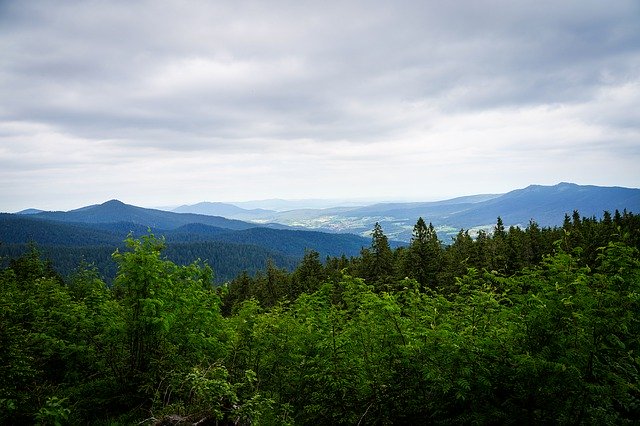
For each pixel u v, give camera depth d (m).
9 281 14.03
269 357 10.23
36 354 9.45
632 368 7.04
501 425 7.05
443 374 7.26
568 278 7.55
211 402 6.84
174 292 10.13
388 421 7.69
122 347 10.21
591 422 6.57
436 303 9.53
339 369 8.43
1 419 7.46
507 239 50.53
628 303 6.67
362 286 10.75
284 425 7.98
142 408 8.84
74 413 8.40
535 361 6.62
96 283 11.77
